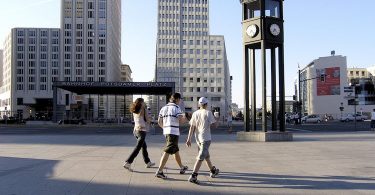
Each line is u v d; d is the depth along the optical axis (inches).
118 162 493.7
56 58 6156.5
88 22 6141.7
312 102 5777.6
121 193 314.5
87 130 1689.2
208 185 348.2
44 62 6141.7
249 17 944.3
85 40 6127.0
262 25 894.4
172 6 6432.1
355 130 1499.8
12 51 6117.1
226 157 550.3
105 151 639.8
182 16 6446.9
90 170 428.5
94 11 6151.6
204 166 456.4
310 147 705.0
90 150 658.8
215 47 6446.9
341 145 745.6
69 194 310.3
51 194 310.3
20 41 6146.7
